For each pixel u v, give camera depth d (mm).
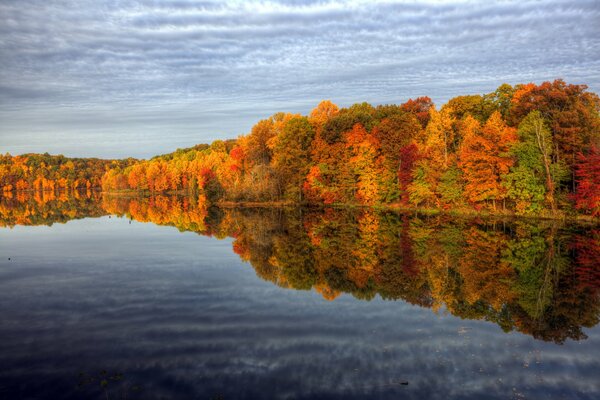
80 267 26391
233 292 20656
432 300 19641
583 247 31875
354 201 71812
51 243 36625
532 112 48250
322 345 14281
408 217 54031
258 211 68062
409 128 65688
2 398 10922
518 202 50406
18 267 26469
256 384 11617
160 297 19734
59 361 12969
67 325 15984
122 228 48125
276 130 89812
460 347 14297
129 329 15562
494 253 30188
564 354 13852
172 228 47438
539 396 11195
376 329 15844
